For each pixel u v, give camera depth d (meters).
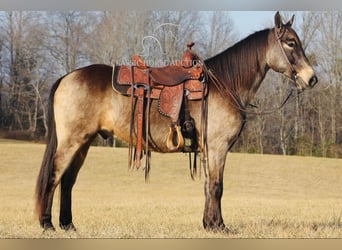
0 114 34.88
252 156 31.41
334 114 32.09
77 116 7.17
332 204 16.48
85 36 31.00
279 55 7.43
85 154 7.45
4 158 28.77
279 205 15.57
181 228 8.00
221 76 7.41
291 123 33.41
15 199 17.55
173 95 7.17
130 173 27.11
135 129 7.21
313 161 30.44
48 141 7.27
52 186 7.14
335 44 30.66
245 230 7.54
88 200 17.52
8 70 34.25
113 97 7.21
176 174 27.23
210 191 7.09
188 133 7.19
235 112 7.19
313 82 7.34
